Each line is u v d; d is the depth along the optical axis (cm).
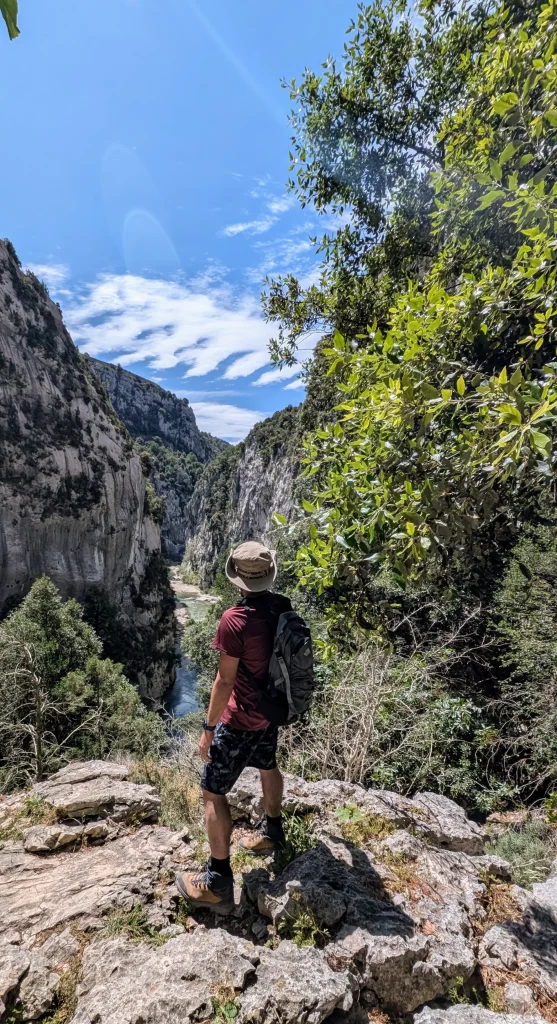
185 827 323
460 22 581
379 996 203
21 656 1683
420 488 239
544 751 720
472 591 290
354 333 742
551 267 221
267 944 223
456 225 452
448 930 231
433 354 270
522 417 184
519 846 497
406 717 607
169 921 239
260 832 292
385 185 738
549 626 794
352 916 228
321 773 498
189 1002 180
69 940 222
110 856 287
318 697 603
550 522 481
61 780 362
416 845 293
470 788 691
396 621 627
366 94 688
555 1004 203
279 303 806
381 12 637
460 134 394
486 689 947
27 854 289
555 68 210
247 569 228
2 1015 190
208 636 2009
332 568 267
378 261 743
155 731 1809
